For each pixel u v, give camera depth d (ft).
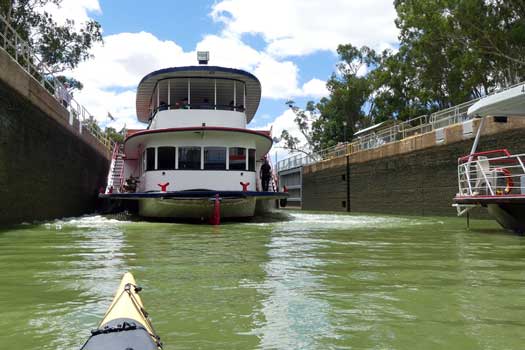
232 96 58.95
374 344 11.05
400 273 19.57
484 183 43.45
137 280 17.90
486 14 86.53
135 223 47.73
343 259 23.47
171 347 10.79
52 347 10.71
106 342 8.29
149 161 52.49
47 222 47.37
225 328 12.17
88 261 22.36
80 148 65.57
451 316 13.24
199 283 17.42
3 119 37.29
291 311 13.71
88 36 99.25
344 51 170.40
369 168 88.63
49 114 50.16
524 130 51.47
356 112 173.99
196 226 44.50
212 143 51.13
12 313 13.33
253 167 52.80
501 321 12.76
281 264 21.81
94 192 77.66
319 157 122.52
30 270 19.90
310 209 119.75
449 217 64.39
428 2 92.48
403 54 123.95
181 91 57.41
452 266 21.43
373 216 69.77
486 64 93.86
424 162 70.79
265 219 57.52
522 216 35.17
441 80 109.09
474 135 59.67
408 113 130.00
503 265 21.68
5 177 38.22
